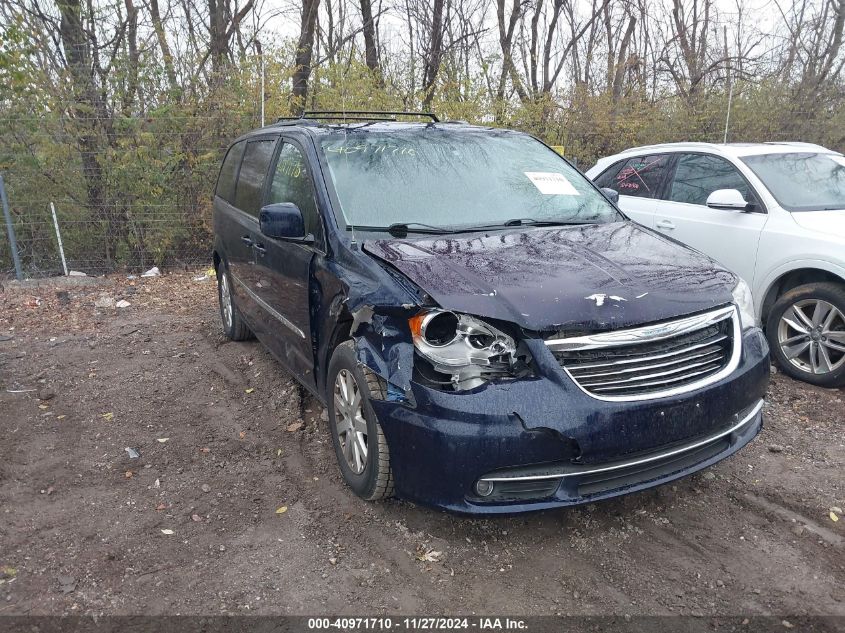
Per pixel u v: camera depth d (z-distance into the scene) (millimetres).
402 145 4297
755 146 6113
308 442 4234
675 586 2891
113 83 8852
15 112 8531
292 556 3125
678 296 3053
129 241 9289
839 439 4176
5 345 6203
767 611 2738
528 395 2773
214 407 4773
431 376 2930
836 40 13078
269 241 4500
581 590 2871
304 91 10898
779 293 5348
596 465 2832
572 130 11586
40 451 4148
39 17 9719
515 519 3357
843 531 3248
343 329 3588
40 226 9008
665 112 12172
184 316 7113
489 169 4309
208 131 9148
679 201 6195
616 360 2895
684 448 2986
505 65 12742
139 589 2912
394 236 3660
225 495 3654
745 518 3369
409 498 3035
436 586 2908
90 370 5500
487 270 3158
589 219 4172
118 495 3658
